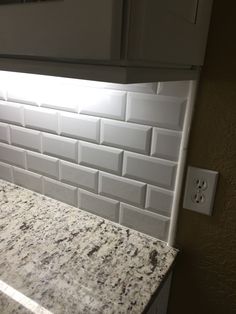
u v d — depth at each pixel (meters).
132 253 0.74
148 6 0.36
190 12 0.49
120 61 0.39
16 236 0.79
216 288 0.75
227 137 0.62
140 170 0.77
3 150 1.07
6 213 0.91
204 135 0.65
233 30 0.56
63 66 0.45
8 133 1.02
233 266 0.71
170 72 0.51
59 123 0.87
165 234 0.78
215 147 0.64
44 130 0.92
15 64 0.50
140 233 0.83
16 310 0.55
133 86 0.70
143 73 0.43
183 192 0.72
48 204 0.97
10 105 0.97
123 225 0.86
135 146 0.75
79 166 0.88
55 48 0.41
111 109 0.76
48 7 0.40
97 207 0.90
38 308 0.56
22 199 1.00
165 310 0.83
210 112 0.63
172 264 0.71
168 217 0.77
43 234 0.81
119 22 0.36
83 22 0.38
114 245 0.77
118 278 0.66
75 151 0.87
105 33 0.36
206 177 0.67
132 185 0.80
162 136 0.70
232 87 0.59
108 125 0.78
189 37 0.51
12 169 1.08
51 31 0.41
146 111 0.71
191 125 0.65
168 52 0.45
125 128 0.75
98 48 0.37
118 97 0.73
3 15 0.45
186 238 0.75
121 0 0.35
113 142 0.79
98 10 0.36
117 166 0.80
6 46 0.47
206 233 0.72
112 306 0.58
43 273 0.66
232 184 0.65
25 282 0.63
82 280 0.64
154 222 0.79
